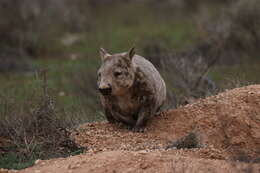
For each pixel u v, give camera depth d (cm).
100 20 7450
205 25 5319
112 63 2223
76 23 6850
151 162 1816
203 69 3556
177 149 2041
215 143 2202
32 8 6053
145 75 2277
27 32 5916
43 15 6200
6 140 2227
